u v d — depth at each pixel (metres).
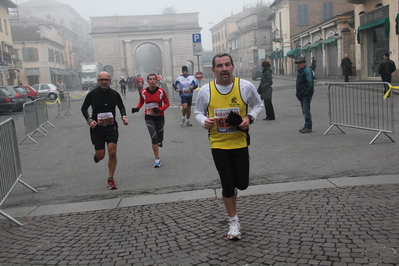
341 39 30.45
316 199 5.15
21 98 23.03
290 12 45.91
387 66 16.88
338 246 3.77
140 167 7.68
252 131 10.62
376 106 8.33
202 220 4.77
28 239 4.55
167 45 70.81
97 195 6.16
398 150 7.35
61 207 5.68
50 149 10.22
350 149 7.74
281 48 49.53
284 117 12.91
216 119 4.09
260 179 6.29
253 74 44.62
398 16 20.97
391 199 4.91
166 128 12.31
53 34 63.38
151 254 3.95
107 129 6.45
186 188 6.16
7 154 5.82
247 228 4.41
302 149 8.09
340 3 46.03
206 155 8.27
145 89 7.79
